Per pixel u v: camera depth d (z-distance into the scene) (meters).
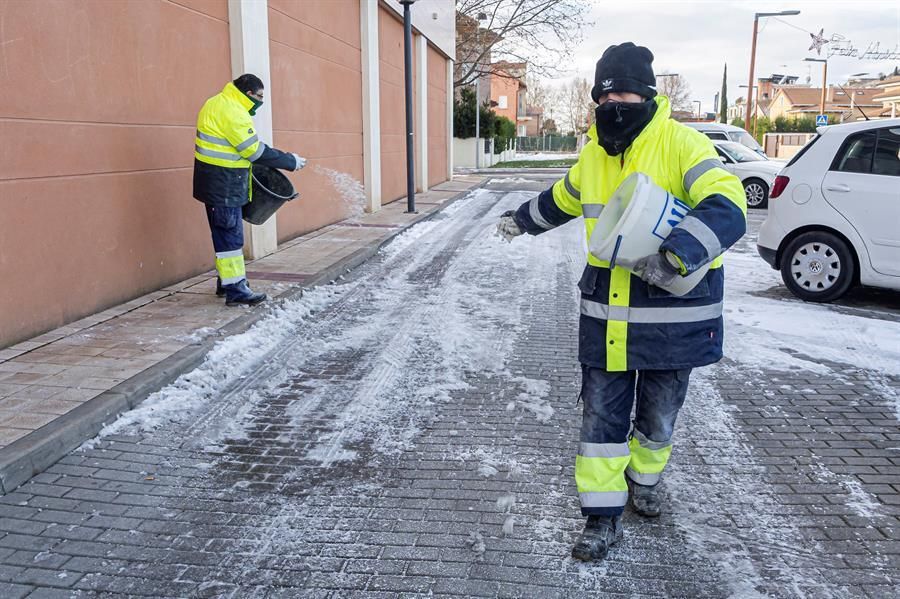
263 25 9.04
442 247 10.61
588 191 3.01
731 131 19.48
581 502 3.09
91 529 3.34
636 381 3.34
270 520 3.45
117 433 4.32
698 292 2.87
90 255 6.24
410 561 3.12
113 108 6.45
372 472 3.94
